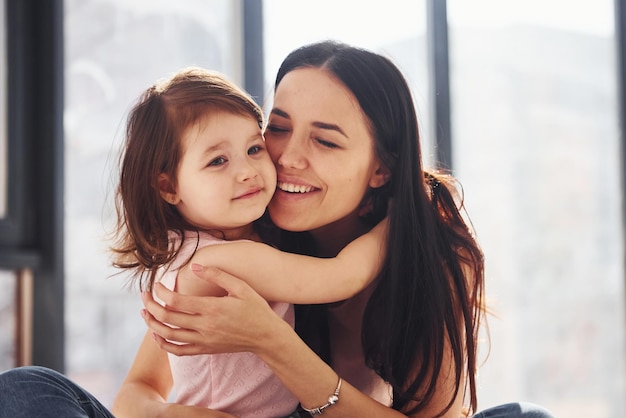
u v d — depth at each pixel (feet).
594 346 11.69
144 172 4.84
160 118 4.83
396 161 5.26
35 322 10.09
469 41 10.91
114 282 10.27
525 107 11.29
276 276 4.66
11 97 10.16
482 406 11.03
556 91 11.53
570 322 11.59
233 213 4.81
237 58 10.53
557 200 11.53
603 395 11.78
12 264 9.77
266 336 4.43
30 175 10.23
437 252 5.14
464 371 5.29
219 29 10.64
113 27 10.49
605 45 11.91
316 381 4.60
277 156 5.09
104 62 10.45
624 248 11.73
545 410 5.20
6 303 9.96
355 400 4.71
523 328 11.30
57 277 10.07
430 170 5.68
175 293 4.37
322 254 5.65
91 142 10.37
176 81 5.01
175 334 4.44
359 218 5.50
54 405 4.07
